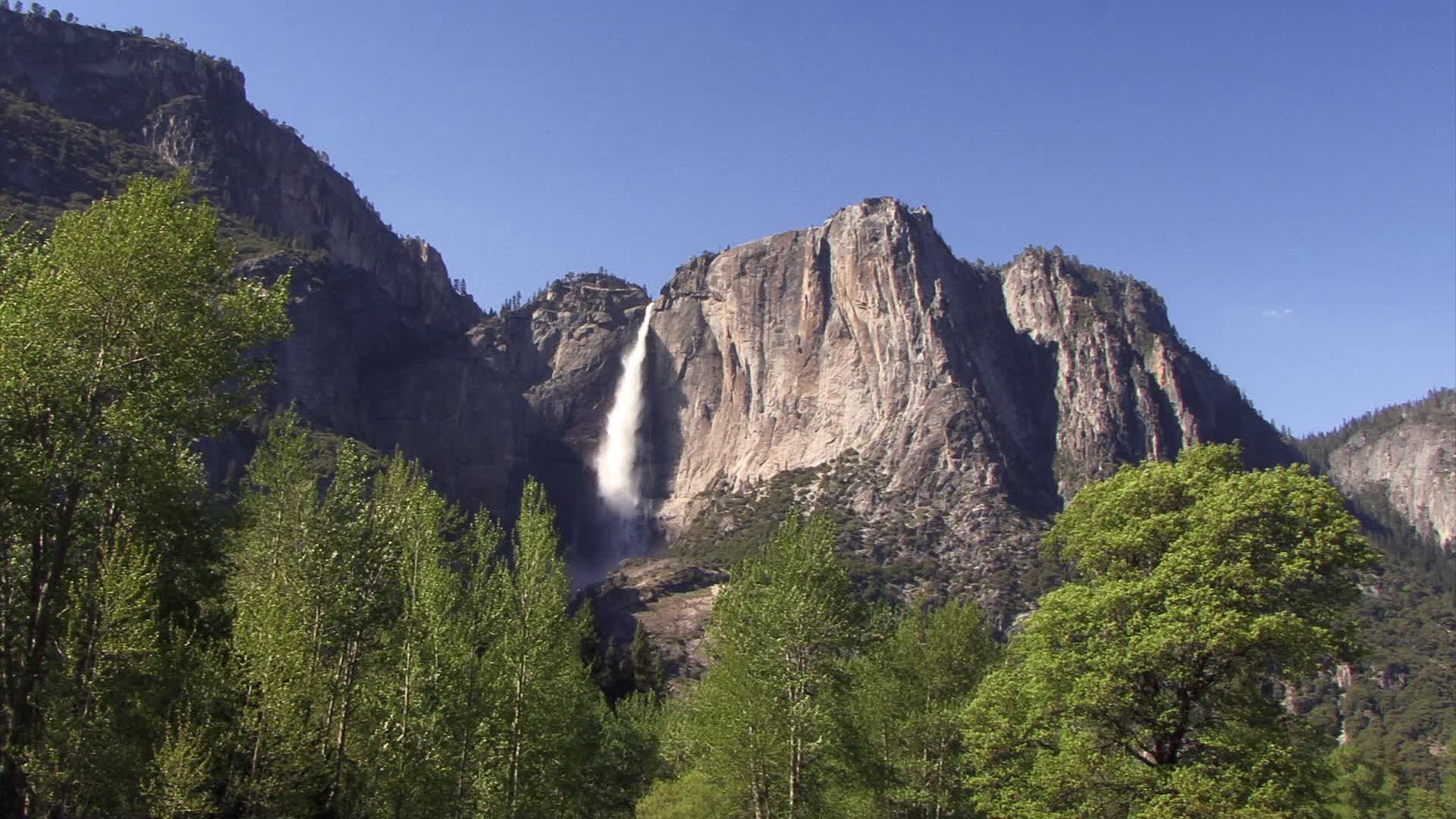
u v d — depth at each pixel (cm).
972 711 4434
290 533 4800
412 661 4866
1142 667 3844
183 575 4331
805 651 5419
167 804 3591
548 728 5431
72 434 3859
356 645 4809
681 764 7575
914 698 6050
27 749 3472
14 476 3647
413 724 4781
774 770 5306
